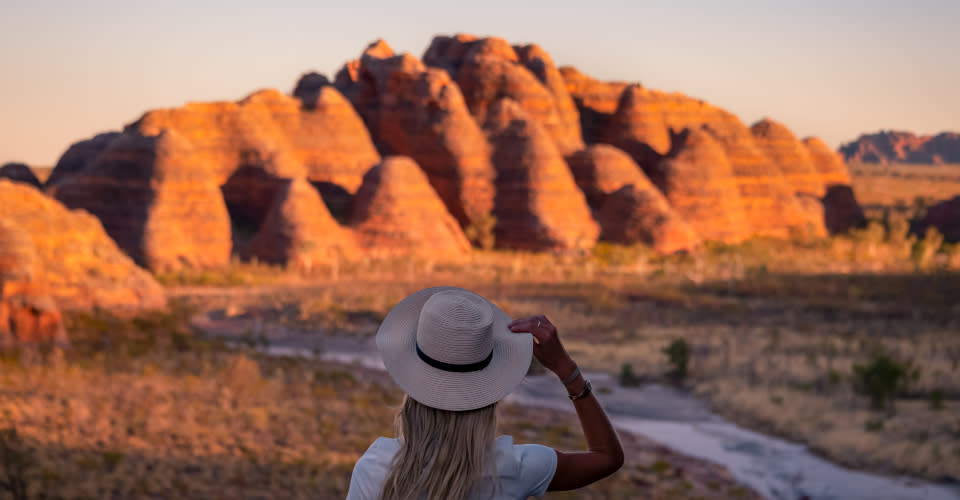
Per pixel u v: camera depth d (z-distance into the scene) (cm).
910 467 1698
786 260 9212
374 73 10781
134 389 1858
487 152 9788
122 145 8138
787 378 2964
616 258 8488
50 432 1343
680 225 9481
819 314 5434
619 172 10388
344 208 9306
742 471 1747
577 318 5019
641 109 11969
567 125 11625
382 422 1888
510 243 9381
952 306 5728
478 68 10962
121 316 3569
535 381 2855
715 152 11012
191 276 6906
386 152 10388
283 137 9719
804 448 1950
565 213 9406
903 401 2508
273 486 1180
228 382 2089
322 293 5928
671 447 1964
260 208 9081
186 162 8088
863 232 11200
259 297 5684
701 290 6669
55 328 2747
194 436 1462
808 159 13000
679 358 3084
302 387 2228
